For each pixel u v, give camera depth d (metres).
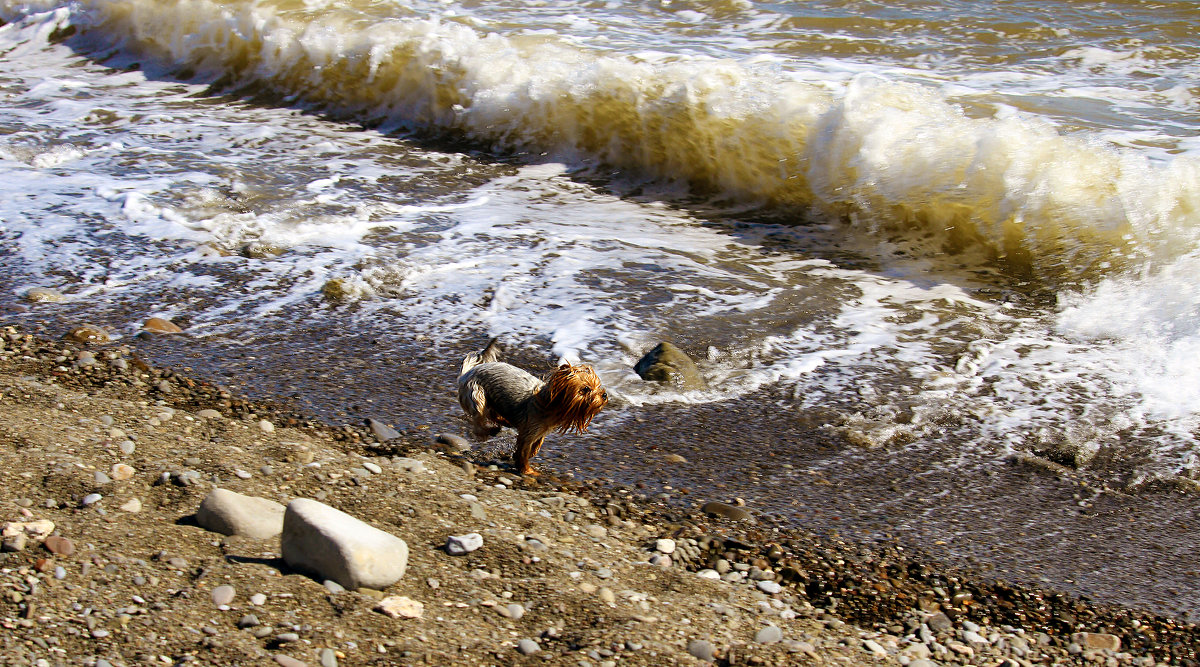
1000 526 4.93
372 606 3.64
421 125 12.07
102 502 4.21
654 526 4.77
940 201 8.96
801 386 6.33
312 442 5.30
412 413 5.77
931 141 9.36
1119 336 6.90
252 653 3.26
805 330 7.09
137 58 15.09
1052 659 3.96
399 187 9.95
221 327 6.80
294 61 13.41
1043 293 7.68
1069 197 8.51
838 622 4.08
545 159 11.04
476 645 3.51
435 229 8.77
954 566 4.57
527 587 3.98
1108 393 6.20
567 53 12.12
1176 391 6.16
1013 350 6.80
